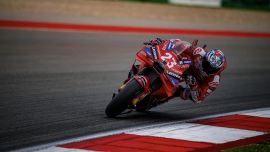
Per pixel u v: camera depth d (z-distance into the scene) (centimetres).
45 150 2225
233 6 14175
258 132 2736
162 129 2714
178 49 2850
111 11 10631
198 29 9725
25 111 2975
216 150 2339
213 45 7812
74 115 2956
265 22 12131
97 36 7638
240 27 10819
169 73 2748
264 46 8269
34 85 3844
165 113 3186
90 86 3978
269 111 3384
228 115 3197
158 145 2364
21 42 6388
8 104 3133
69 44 6619
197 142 2455
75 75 4450
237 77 4988
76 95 3578
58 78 4234
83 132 2581
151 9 11725
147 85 2736
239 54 7025
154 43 2942
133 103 2816
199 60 2880
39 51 5816
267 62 6372
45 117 2861
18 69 4547
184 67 2798
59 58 5425
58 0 11369
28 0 10756
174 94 2980
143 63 2836
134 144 2367
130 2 12519
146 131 2645
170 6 12738
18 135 2462
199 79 2944
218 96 3919
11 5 9769
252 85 4569
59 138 2444
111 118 2934
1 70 4434
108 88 3950
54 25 8212
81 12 9994
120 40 7412
